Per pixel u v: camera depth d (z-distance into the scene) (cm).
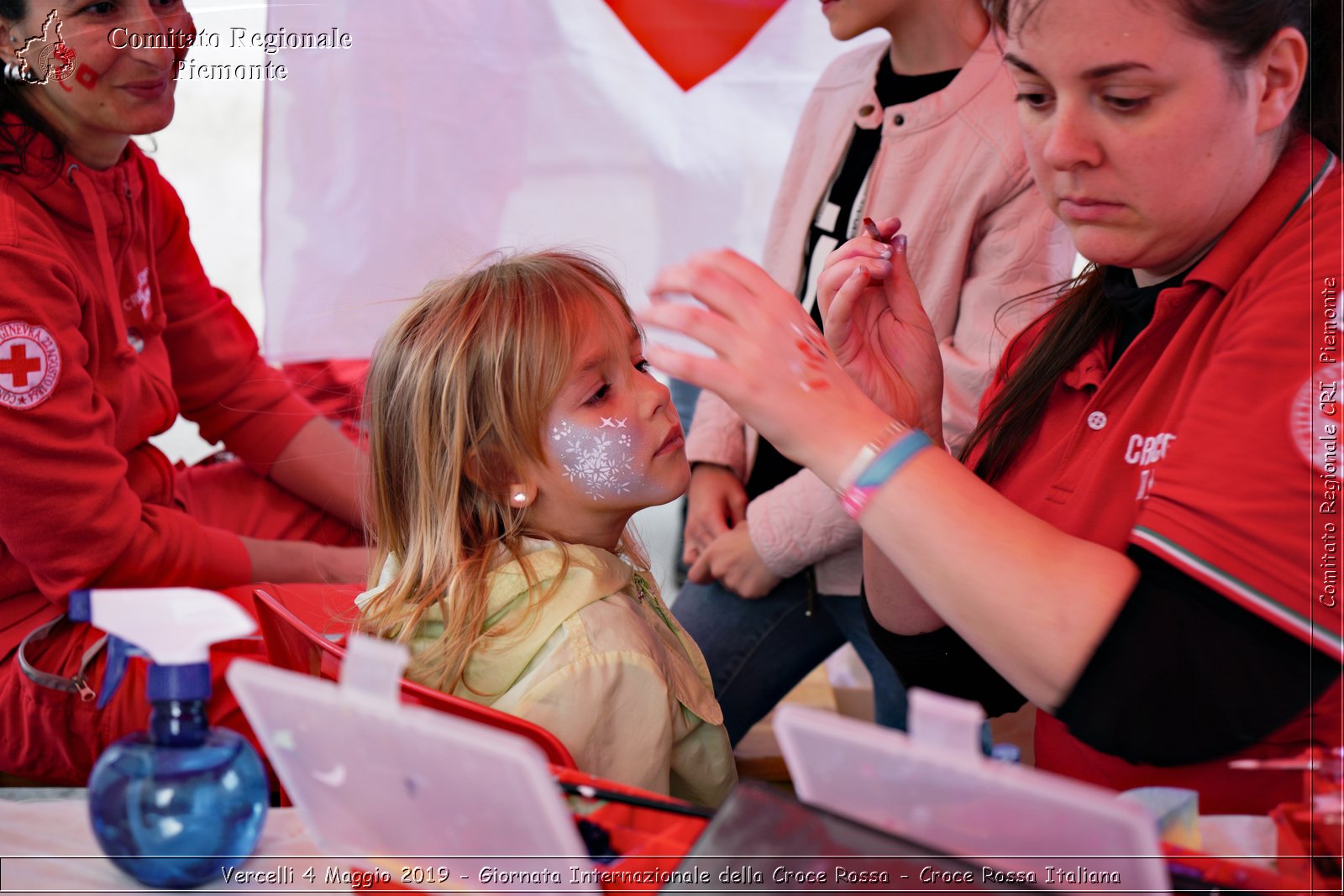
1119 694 84
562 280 127
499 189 227
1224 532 85
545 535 125
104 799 76
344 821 74
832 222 183
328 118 219
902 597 124
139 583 163
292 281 225
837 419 85
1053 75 92
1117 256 99
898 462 84
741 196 234
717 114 231
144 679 145
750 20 226
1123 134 92
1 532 148
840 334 114
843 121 184
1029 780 59
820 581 182
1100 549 86
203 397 201
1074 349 117
